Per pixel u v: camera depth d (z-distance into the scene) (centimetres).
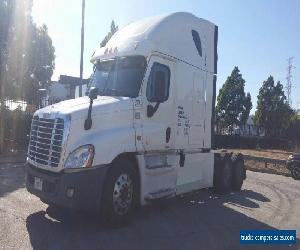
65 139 727
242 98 4688
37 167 771
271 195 1288
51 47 2586
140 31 917
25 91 2281
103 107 777
